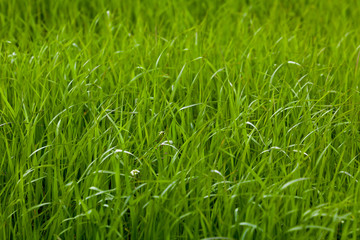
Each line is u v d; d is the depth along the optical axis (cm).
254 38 496
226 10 603
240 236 278
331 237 257
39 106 376
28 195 301
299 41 517
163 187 295
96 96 392
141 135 337
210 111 380
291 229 258
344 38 506
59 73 417
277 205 272
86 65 434
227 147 319
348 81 423
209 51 466
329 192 295
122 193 308
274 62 463
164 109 360
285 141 334
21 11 629
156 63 408
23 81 400
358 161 341
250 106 378
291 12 618
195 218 275
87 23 584
